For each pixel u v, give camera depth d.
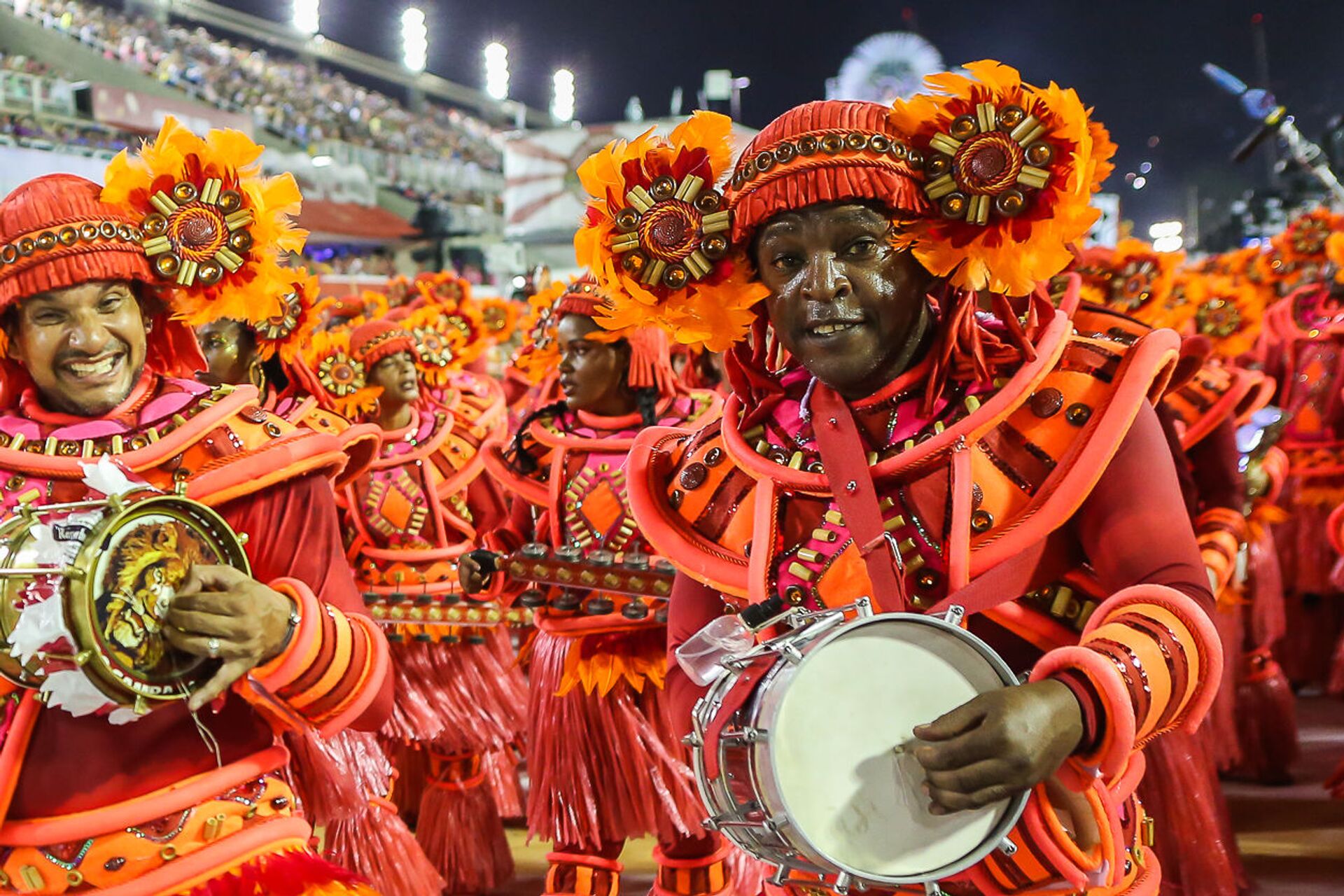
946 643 1.52
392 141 21.55
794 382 1.82
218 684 1.78
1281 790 5.25
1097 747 1.38
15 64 15.49
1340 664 6.02
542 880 4.85
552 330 4.43
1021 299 1.76
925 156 1.61
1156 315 3.74
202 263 2.01
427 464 4.92
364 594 4.64
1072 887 1.50
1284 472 4.54
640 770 3.65
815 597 1.69
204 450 1.98
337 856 3.95
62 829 1.85
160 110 12.47
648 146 1.77
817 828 1.49
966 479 1.61
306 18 23.86
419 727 4.52
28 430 1.95
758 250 1.68
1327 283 6.61
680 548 1.79
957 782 1.34
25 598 1.76
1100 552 1.59
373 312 6.05
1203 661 1.45
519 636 5.75
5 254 1.87
